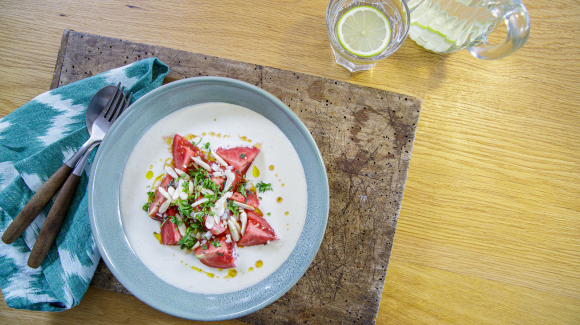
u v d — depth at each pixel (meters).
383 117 0.45
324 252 0.44
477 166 0.47
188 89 0.40
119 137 0.40
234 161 0.41
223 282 0.42
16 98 0.46
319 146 0.45
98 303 0.45
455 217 0.47
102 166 0.39
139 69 0.43
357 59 0.43
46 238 0.40
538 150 0.47
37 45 0.46
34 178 0.41
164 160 0.42
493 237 0.47
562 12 0.46
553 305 0.47
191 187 0.40
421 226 0.47
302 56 0.46
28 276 0.42
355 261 0.44
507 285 0.47
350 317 0.44
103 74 0.43
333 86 0.45
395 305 0.47
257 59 0.46
